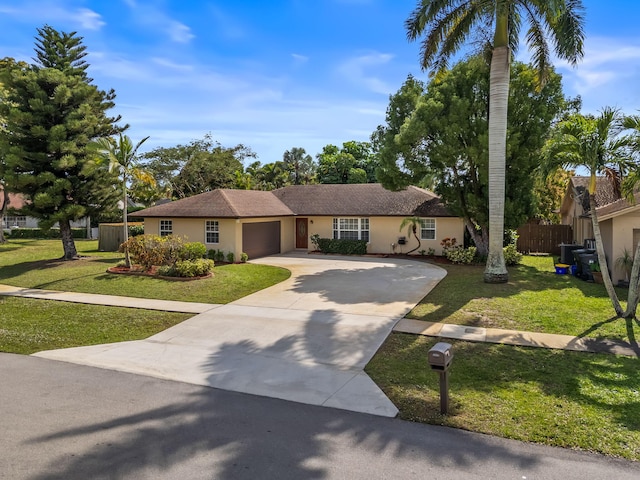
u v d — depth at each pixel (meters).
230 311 11.58
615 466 4.38
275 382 6.87
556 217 31.59
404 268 19.06
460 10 15.34
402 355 8.06
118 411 5.75
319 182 55.56
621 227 13.88
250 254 22.31
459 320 10.17
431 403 5.97
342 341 8.95
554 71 17.72
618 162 9.64
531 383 6.57
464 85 18.64
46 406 5.90
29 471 4.27
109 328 10.22
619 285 13.83
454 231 23.25
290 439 4.97
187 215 21.25
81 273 16.98
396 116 20.30
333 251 24.92
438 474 4.23
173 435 5.06
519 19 15.93
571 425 5.25
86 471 4.28
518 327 9.49
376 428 5.25
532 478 4.16
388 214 24.05
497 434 5.07
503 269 14.50
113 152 17.11
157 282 14.94
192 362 7.86
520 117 17.88
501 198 14.30
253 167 53.84
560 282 14.64
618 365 7.20
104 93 24.89
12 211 20.59
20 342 9.20
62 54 22.56
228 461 4.48
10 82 19.70
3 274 17.75
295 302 12.55
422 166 19.42
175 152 41.78
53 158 20.08
